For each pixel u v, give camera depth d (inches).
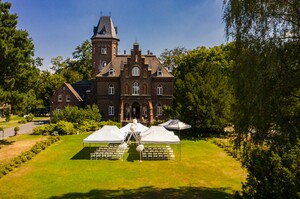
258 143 536.7
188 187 784.9
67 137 1646.2
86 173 914.7
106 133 1117.7
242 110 534.6
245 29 513.0
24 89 1425.9
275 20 491.2
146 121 2170.3
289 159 441.4
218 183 818.2
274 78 502.3
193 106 1637.6
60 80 3267.7
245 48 521.0
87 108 2196.1
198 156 1157.7
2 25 1348.4
